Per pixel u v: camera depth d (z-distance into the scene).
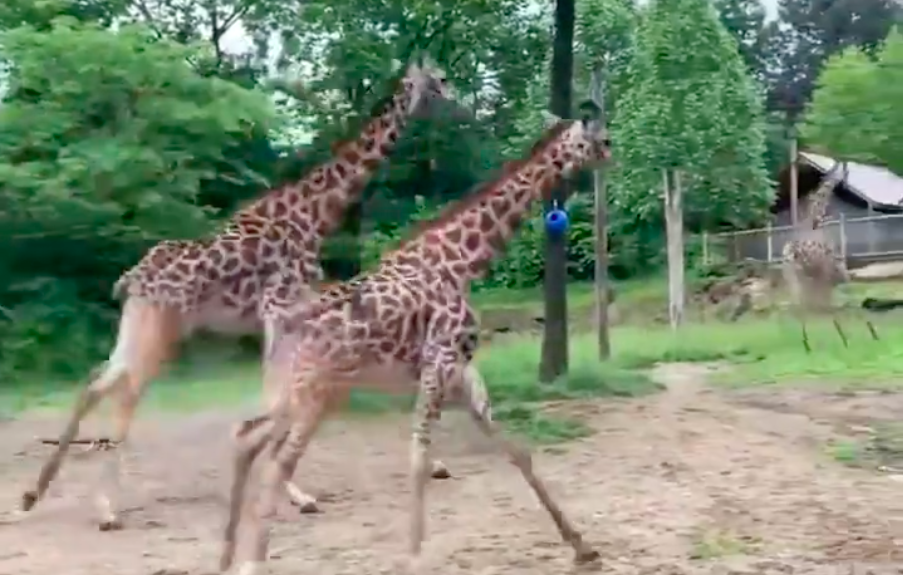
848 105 19.38
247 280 7.21
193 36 18.89
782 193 30.86
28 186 13.69
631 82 22.11
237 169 15.99
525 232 24.72
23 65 13.36
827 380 12.33
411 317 5.52
